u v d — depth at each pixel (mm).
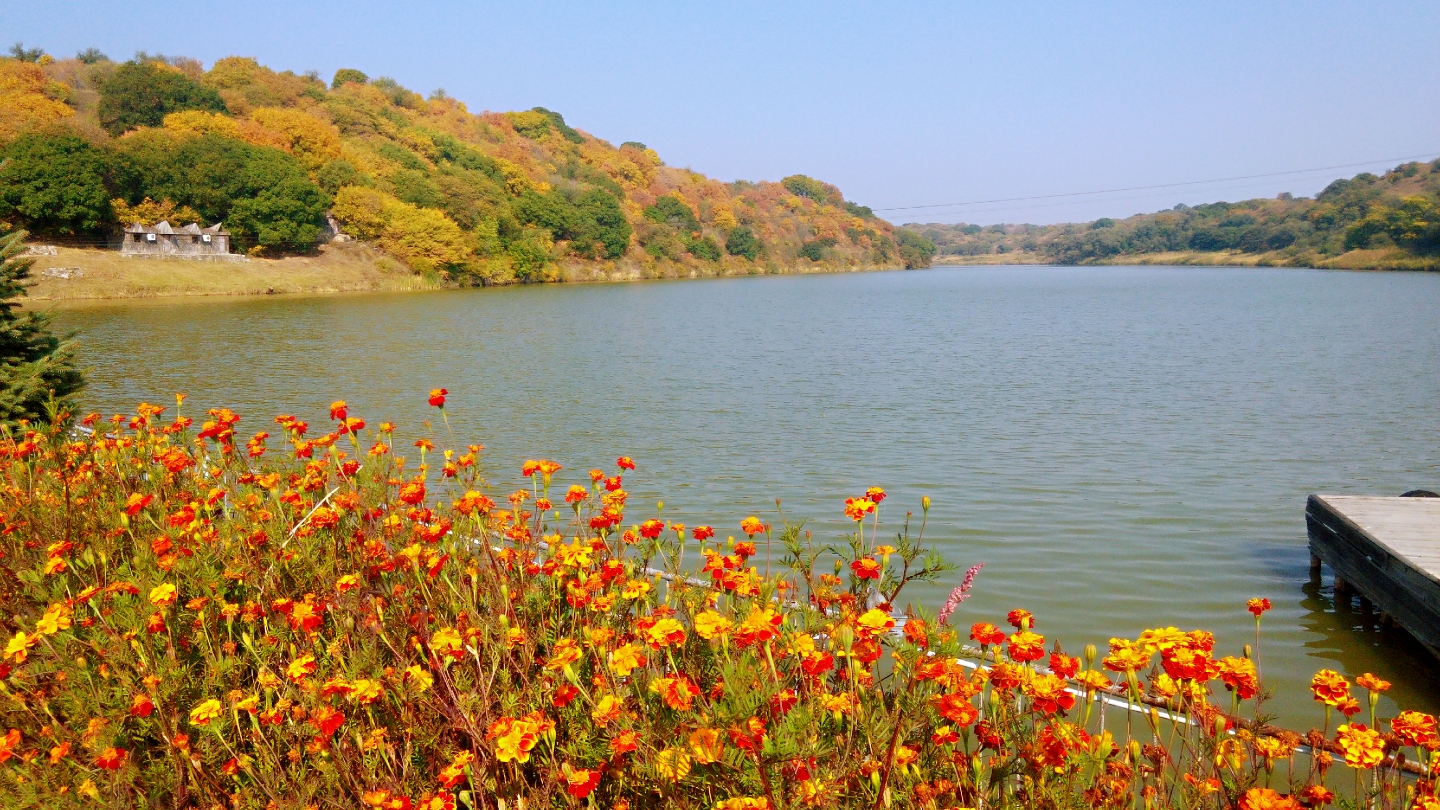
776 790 2293
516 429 16891
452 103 150250
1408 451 14273
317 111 103812
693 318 49469
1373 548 7152
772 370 26469
